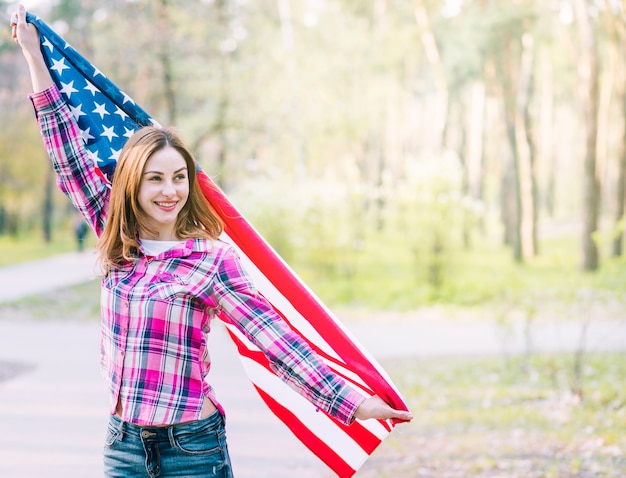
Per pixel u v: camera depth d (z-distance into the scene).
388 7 28.62
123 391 2.45
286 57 21.20
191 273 2.47
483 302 15.74
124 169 2.55
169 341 2.43
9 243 38.25
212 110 20.97
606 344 10.80
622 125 22.31
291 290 2.88
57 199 40.69
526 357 9.57
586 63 19.95
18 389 8.31
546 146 42.25
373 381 2.77
